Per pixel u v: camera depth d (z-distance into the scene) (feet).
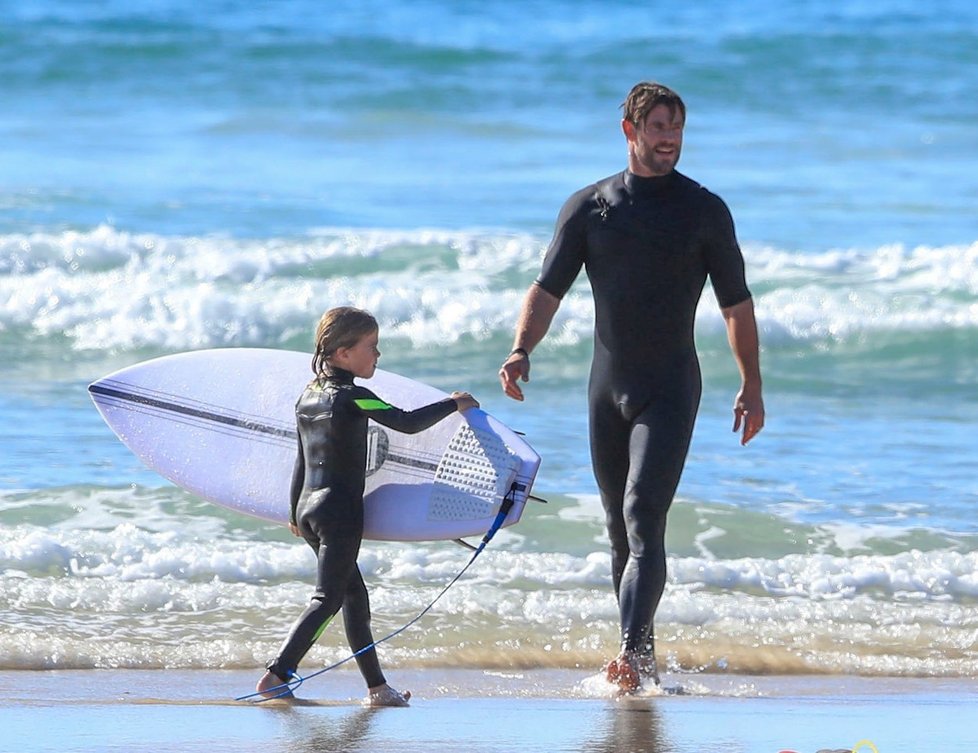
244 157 226.38
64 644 65.82
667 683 63.57
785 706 56.70
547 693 60.18
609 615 74.43
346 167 221.87
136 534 82.53
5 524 84.38
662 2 395.96
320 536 57.06
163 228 173.88
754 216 196.13
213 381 69.41
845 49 329.52
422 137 247.70
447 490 62.13
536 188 208.23
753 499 93.97
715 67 310.24
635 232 58.75
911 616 75.92
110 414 69.31
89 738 46.62
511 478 61.98
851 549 85.92
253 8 352.69
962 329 149.69
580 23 364.58
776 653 69.56
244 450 67.62
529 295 61.11
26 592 73.26
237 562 78.59
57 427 107.04
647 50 323.98
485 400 122.31
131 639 68.23
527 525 88.33
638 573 58.18
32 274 154.10
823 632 72.90
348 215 185.78
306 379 69.46
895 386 131.95
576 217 60.18
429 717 52.06
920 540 87.20
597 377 61.05
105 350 141.08
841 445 108.68
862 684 64.69
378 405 57.31
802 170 230.07
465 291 154.51
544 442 106.42
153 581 75.77
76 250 157.79
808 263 167.43
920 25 355.97
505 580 79.00
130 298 148.77
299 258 161.48
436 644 69.62
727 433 111.65
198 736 47.21
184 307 148.05
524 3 390.21
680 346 59.98
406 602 74.49
